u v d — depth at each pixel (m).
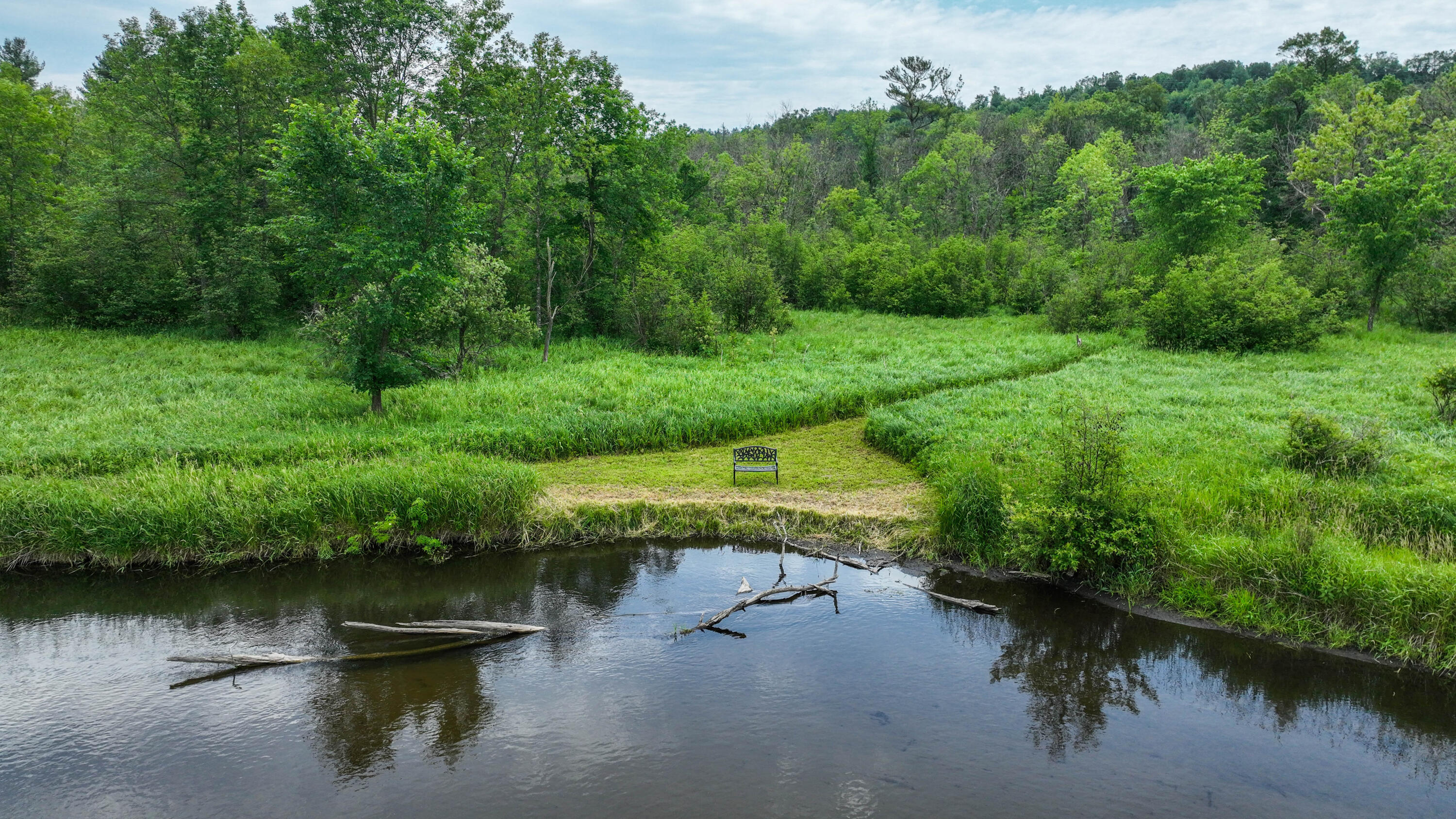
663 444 18.52
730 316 38.62
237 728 8.14
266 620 10.71
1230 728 8.07
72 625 10.60
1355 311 37.00
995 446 15.60
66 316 33.09
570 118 32.62
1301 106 60.75
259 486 13.49
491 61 34.94
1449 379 17.23
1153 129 72.56
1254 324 29.00
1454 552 10.59
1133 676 9.12
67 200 36.19
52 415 19.16
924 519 13.43
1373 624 9.60
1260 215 55.41
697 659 9.47
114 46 36.72
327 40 31.53
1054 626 10.35
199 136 33.97
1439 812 6.75
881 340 34.59
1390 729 8.03
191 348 30.11
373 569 12.52
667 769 7.31
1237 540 10.85
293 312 37.62
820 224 68.94
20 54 69.00
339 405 20.02
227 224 34.25
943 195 70.31
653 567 12.51
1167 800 6.90
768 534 13.65
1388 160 34.19
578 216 34.66
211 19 33.88
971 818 6.61
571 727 8.06
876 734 7.90
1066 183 60.00
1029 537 11.56
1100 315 37.16
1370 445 13.58
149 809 6.88
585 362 28.44
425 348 24.53
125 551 12.45
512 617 10.71
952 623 10.45
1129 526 11.14
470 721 8.19
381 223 18.28
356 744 7.83
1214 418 18.22
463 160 18.66
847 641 9.94
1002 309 48.34
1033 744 7.76
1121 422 11.89
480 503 13.37
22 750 7.78
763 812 6.69
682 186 52.06
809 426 20.77
